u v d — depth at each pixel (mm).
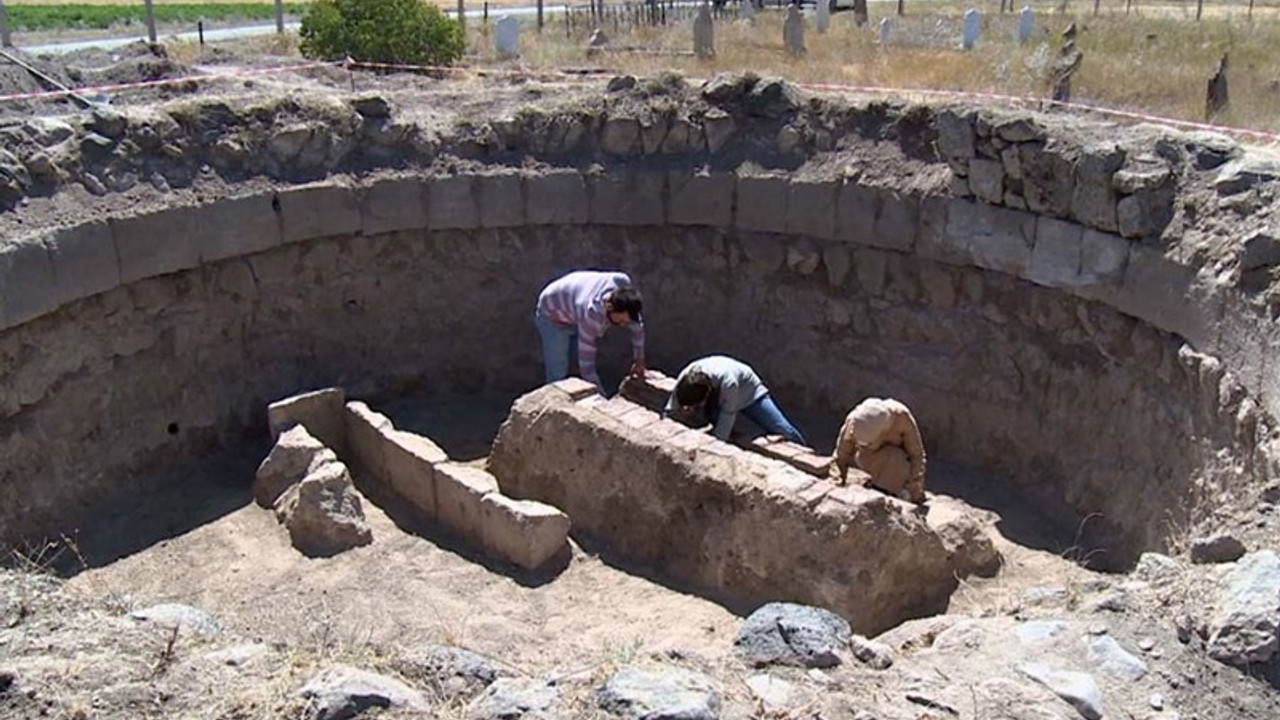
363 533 7980
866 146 10055
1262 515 5902
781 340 10500
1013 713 4211
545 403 8320
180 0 32531
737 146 10430
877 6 26203
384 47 14297
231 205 9438
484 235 10523
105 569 7855
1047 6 25109
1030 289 9148
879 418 7719
